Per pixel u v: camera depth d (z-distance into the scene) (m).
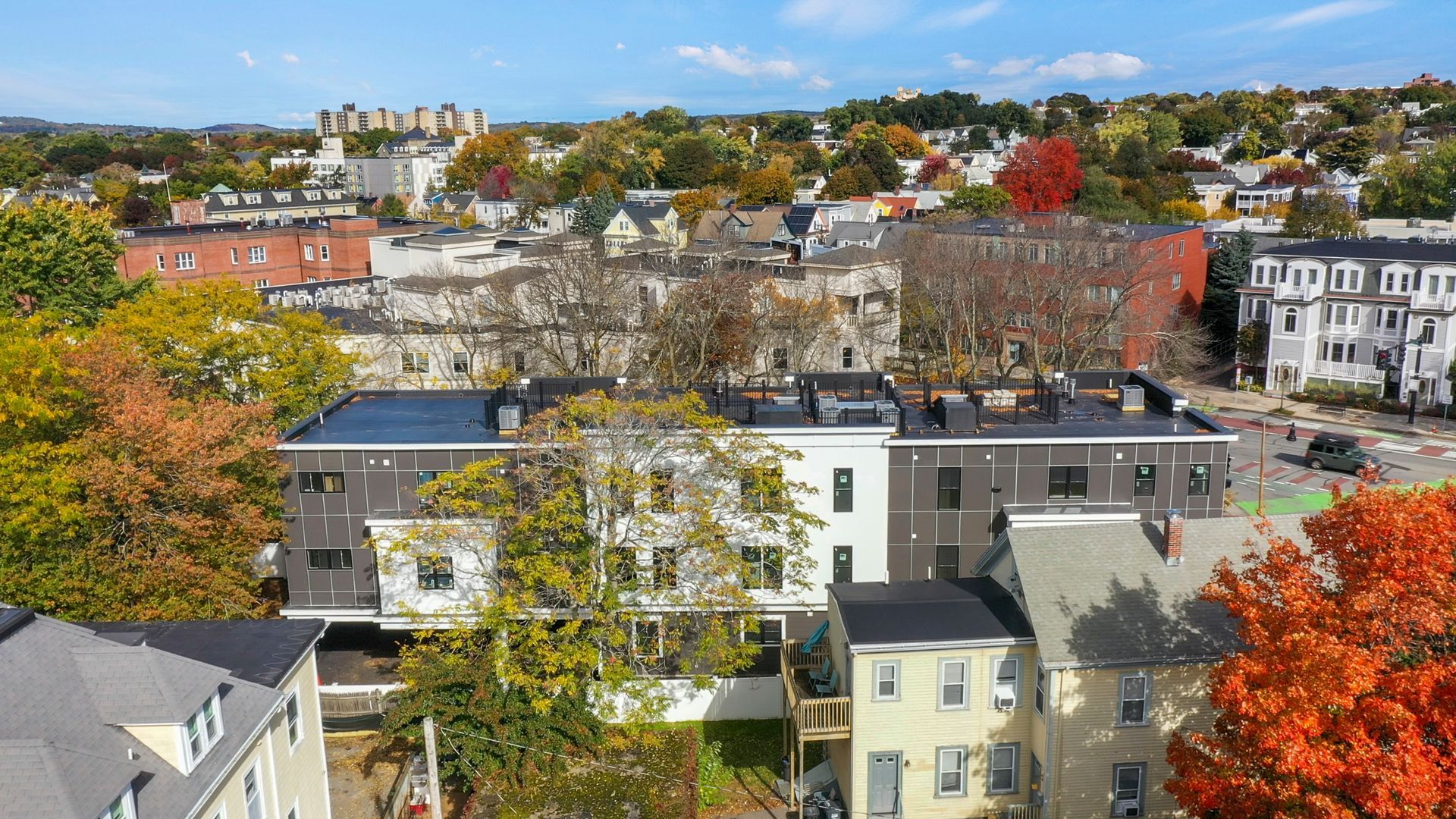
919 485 38.88
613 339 63.34
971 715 29.92
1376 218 121.94
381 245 89.38
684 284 65.12
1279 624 22.03
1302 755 19.44
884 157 162.75
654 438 36.09
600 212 129.62
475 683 33.50
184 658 22.33
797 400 41.97
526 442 37.09
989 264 67.25
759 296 63.28
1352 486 60.75
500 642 34.62
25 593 32.62
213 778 21.62
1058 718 28.48
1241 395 80.75
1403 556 20.47
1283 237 106.69
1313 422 73.75
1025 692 29.77
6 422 34.59
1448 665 19.91
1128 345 74.00
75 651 21.66
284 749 26.42
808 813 31.58
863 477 38.81
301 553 39.59
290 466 38.81
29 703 20.41
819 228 117.56
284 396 48.53
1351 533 22.16
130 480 33.38
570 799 33.25
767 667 40.06
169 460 34.03
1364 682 19.14
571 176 179.75
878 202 131.38
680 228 126.88
